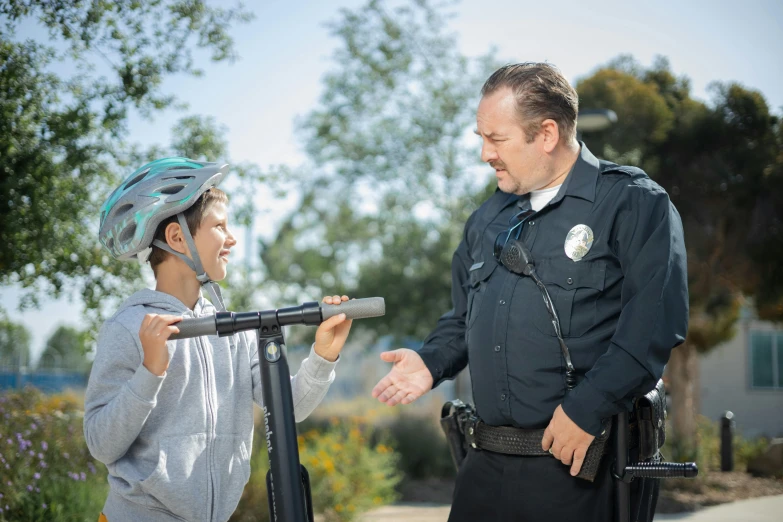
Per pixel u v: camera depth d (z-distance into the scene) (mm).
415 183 14000
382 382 2412
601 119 8297
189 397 1920
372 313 1748
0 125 3977
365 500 6848
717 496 7961
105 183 4539
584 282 2141
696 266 9461
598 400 1968
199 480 1898
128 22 4297
